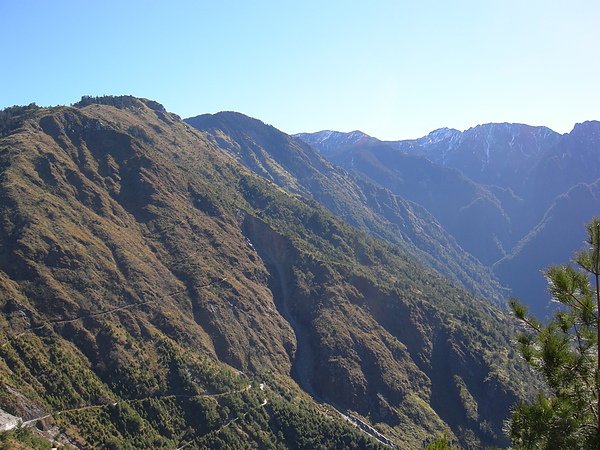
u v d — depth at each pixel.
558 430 18.78
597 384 18.55
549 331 20.28
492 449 23.58
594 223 20.14
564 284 20.12
